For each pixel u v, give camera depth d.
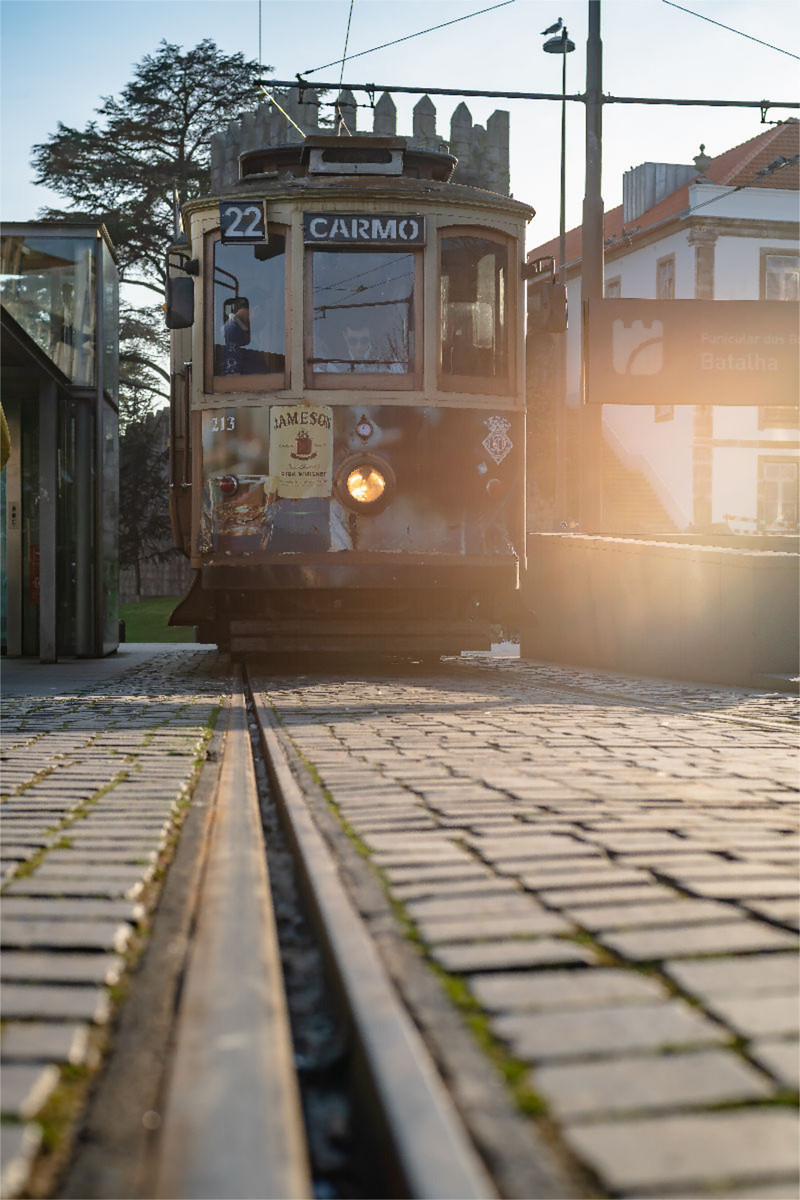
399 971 2.19
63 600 15.57
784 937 2.42
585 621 13.65
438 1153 1.41
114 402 16.81
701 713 7.61
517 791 4.33
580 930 2.47
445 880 2.91
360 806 4.00
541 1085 1.67
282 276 11.42
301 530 11.21
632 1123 1.55
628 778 4.67
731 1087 1.67
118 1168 1.48
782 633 10.24
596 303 16.59
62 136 36.59
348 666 13.31
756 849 3.28
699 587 10.96
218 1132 1.52
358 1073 1.80
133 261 36.47
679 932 2.46
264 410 11.34
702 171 35.88
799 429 36.78
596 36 15.67
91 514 15.52
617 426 40.34
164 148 37.12
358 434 11.25
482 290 11.66
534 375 40.28
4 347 12.16
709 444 36.12
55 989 2.17
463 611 11.60
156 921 2.66
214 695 9.38
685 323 16.80
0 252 15.16
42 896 2.84
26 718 7.41
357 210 11.39
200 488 11.55
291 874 3.29
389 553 11.20
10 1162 1.48
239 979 2.11
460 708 7.96
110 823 3.77
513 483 11.67
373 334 11.38
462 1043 1.83
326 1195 1.55
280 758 5.25
